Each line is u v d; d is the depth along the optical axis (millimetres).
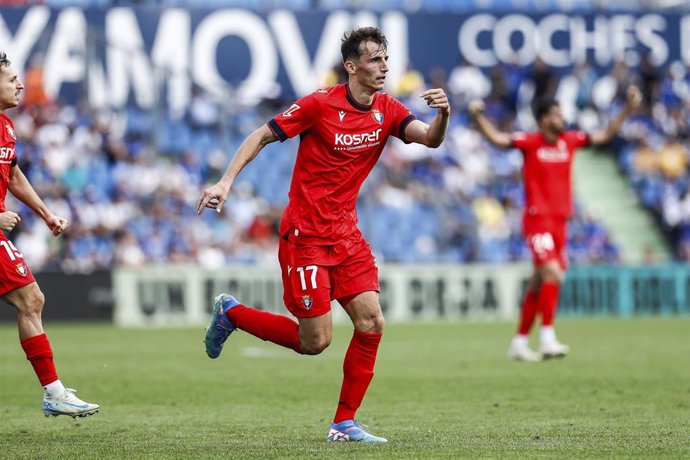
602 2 97250
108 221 81250
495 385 33844
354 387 21797
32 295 22719
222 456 19234
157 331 64625
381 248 86938
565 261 43562
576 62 94875
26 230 77625
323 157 21641
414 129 21875
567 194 42906
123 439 22250
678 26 96062
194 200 84750
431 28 93250
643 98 96125
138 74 87500
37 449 20578
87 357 45906
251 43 89812
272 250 83000
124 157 84875
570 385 33562
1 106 23328
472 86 93812
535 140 42688
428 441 21484
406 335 59844
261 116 90125
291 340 22234
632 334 59000
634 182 94875
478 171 92062
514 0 97875
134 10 88125
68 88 86625
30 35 86250
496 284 79062
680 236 93688
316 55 90750
